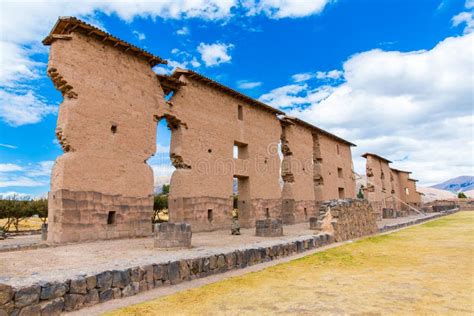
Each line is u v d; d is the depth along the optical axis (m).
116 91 16.53
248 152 25.61
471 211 48.75
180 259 8.31
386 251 12.68
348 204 18.11
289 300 6.59
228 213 22.55
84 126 14.87
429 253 11.88
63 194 13.72
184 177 19.59
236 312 5.89
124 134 16.59
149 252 10.94
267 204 26.69
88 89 15.26
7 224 33.59
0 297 5.05
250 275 8.95
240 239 15.76
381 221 32.22
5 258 9.86
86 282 6.27
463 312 5.64
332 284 7.86
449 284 7.53
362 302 6.35
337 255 11.99
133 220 16.36
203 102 21.86
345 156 42.50
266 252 11.27
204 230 20.34
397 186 56.09
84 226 14.26
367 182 44.47
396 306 6.05
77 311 5.97
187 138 20.25
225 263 9.56
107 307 6.21
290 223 29.64
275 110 28.52
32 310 5.40
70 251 11.38
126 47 17.08
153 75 18.77
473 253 11.55
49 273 6.48
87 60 15.42
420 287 7.34
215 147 22.30
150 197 17.38
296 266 10.17
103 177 15.33
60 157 14.42
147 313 5.88
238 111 25.69
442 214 39.41
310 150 34.22
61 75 14.29
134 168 16.84
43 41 14.71
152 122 18.20
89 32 15.42
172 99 19.81
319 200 34.81
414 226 25.25
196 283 8.11
